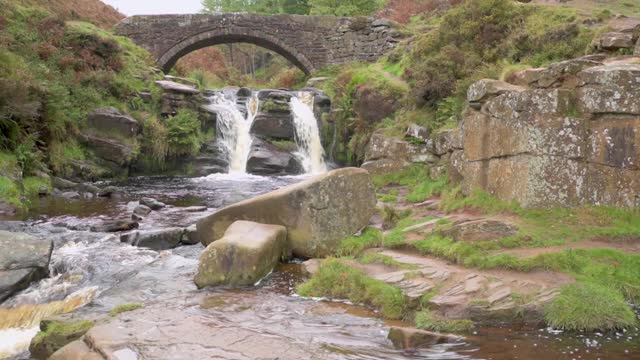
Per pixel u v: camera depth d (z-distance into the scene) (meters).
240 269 7.68
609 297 6.04
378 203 11.34
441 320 5.95
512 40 15.86
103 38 24.12
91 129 20.45
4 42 20.23
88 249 9.81
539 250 7.35
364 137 20.45
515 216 8.57
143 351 5.20
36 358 6.09
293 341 5.54
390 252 8.38
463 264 7.36
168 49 31.42
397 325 6.09
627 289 6.45
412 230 9.00
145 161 22.05
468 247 7.56
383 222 10.28
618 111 7.91
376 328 5.99
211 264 7.70
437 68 16.14
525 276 6.77
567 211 8.22
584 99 8.35
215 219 9.64
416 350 5.34
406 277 7.09
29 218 12.57
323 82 28.92
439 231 8.38
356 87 22.92
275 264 8.53
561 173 8.35
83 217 12.73
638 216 7.71
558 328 5.80
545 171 8.44
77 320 6.42
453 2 30.62
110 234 10.81
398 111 18.64
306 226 8.95
